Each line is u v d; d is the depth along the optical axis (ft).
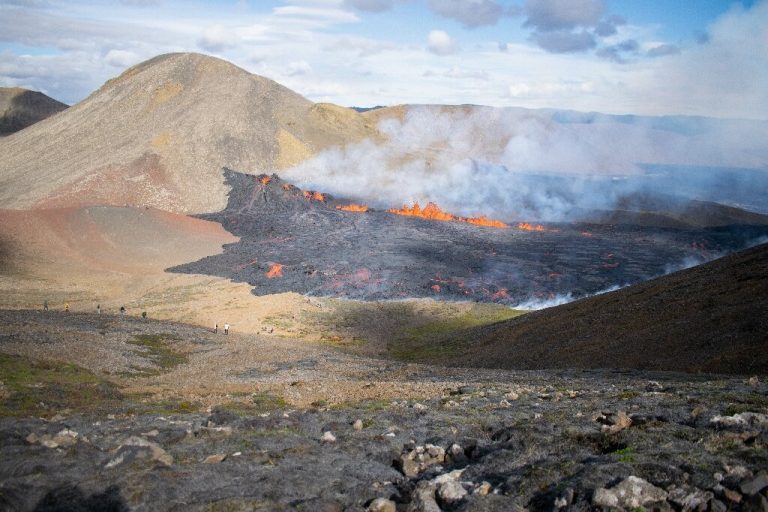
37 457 45.52
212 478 44.01
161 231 585.63
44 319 214.90
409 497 42.22
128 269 481.87
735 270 201.05
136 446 47.52
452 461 51.93
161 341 205.67
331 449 54.85
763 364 121.70
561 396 81.05
